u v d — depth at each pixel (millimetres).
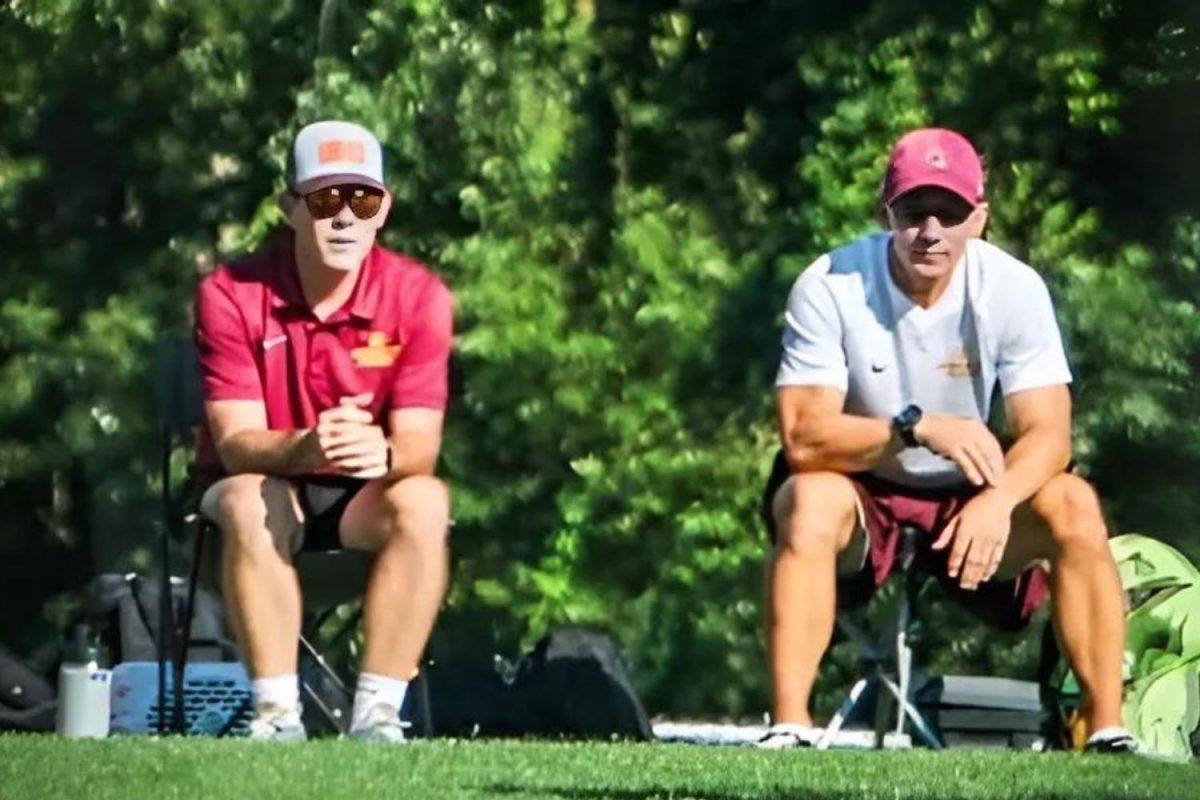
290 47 51938
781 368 29109
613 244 47844
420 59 49156
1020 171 44969
